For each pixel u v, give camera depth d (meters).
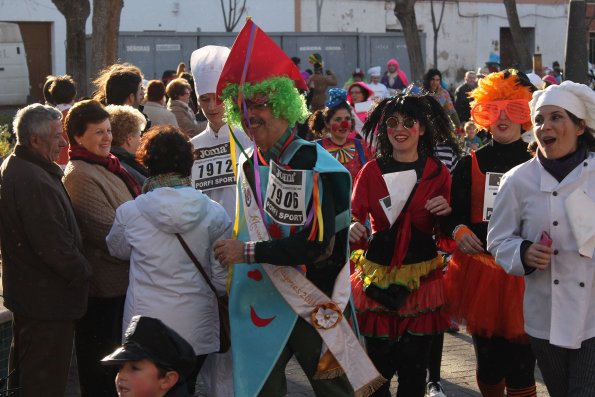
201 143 7.45
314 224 5.18
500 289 6.50
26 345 6.20
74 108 6.57
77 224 6.46
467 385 7.98
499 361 6.73
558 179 5.46
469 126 13.99
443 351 8.98
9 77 30.14
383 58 34.75
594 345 5.42
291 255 5.16
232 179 7.40
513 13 34.22
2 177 6.08
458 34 45.41
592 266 5.40
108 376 6.79
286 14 40.03
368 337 6.48
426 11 44.25
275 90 5.24
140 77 8.91
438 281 6.46
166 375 4.24
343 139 9.05
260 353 5.40
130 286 6.01
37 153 6.07
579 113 5.40
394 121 6.47
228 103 5.47
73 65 20.44
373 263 6.48
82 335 6.77
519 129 6.59
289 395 7.71
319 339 5.43
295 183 5.22
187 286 5.94
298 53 33.22
